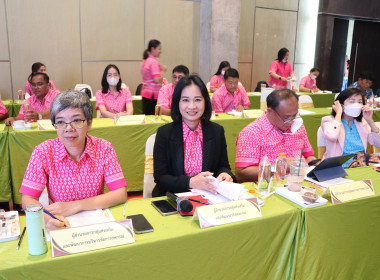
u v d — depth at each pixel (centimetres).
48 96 375
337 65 934
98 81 659
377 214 176
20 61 592
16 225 129
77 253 114
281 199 163
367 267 183
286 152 221
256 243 144
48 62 612
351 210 166
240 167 217
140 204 156
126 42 668
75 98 142
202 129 197
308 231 154
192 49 735
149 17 680
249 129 218
